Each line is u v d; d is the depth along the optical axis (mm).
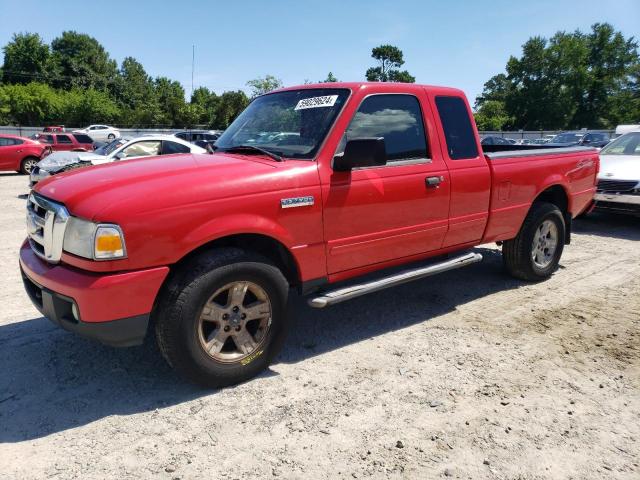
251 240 3615
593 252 7121
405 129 4184
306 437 2863
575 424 3012
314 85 4254
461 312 4785
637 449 2795
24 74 90625
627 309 4863
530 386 3434
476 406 3186
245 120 4465
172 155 3943
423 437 2871
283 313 3508
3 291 5266
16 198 12703
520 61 80625
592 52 78938
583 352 3951
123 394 3291
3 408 3119
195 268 3094
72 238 2949
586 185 6039
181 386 3398
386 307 4918
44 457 2670
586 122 80312
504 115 82125
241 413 3090
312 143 3717
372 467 2619
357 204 3771
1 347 3934
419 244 4336
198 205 3072
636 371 3660
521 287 5531
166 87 101375
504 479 2543
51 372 3562
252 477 2537
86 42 104438
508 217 5062
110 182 3115
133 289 2908
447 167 4398
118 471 2570
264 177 3344
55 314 3045
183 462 2643
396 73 74500
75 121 67938
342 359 3818
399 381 3486
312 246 3598
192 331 3094
